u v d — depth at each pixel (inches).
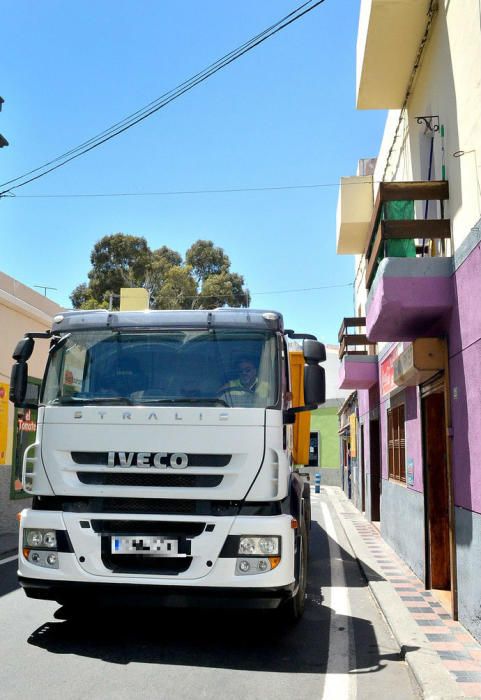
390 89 367.6
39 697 179.5
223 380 235.0
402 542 414.3
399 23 308.3
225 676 202.2
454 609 263.4
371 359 570.3
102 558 219.1
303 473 374.0
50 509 230.4
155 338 245.0
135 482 224.5
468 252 243.3
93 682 192.1
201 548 214.1
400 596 311.0
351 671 211.9
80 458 228.7
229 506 220.2
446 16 274.8
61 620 261.0
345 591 341.4
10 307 547.2
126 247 1528.1
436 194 282.5
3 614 269.1
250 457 221.1
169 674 201.8
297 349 351.6
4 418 529.3
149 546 215.8
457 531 261.9
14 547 444.8
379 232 297.4
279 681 199.6
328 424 1546.5
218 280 1529.3
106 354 245.3
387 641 247.8
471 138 240.4
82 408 230.5
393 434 462.0
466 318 247.3
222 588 212.5
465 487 249.1
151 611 277.6
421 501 343.0
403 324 299.1
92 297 1517.0
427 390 325.4
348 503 941.8
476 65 232.5
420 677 197.2
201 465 221.8
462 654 220.1
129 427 226.1
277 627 265.1
